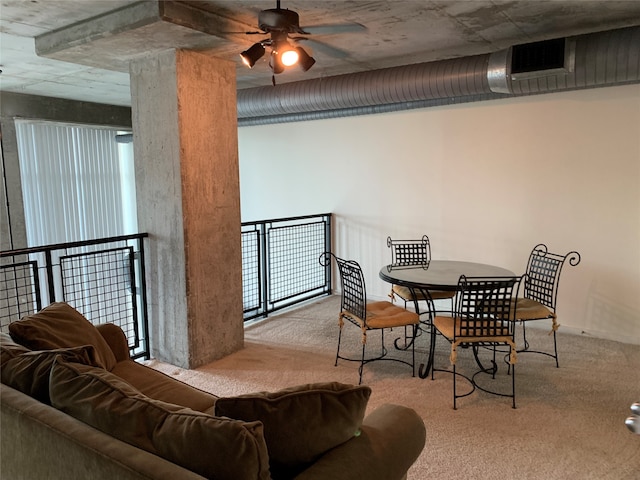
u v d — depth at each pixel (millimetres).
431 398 3127
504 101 4586
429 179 5148
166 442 1285
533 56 3543
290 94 4938
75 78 5051
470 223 4930
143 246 3723
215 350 3803
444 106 4949
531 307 3551
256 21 3271
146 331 3830
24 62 4355
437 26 3500
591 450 2512
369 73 4438
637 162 3979
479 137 4773
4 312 5648
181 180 3434
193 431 1249
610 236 4164
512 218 4664
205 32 3039
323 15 3244
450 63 3982
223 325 3859
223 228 3791
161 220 3592
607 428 2730
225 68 3715
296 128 6117
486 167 4766
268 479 1236
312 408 1394
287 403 1381
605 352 3910
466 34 3709
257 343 4203
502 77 3699
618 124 4027
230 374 3541
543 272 4195
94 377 1558
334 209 5934
